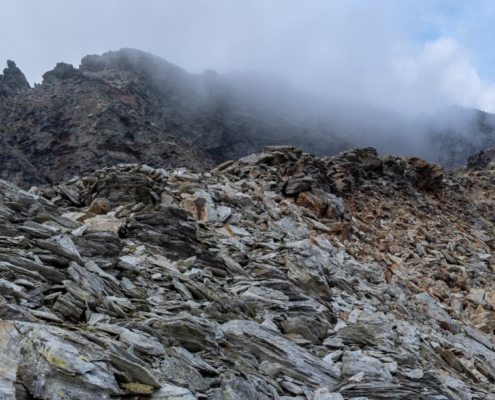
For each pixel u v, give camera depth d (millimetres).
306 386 9914
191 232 16141
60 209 18188
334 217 31078
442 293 25422
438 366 14875
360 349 12922
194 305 11492
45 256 9891
